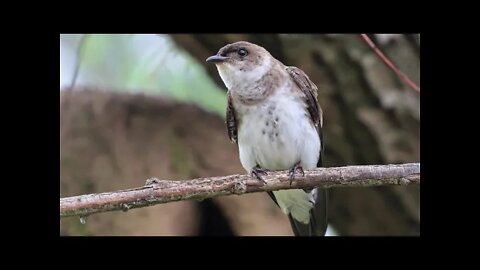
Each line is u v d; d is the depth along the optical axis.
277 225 13.57
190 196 7.21
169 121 13.78
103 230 12.84
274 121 9.34
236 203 13.66
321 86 10.95
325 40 10.82
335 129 11.07
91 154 13.22
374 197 11.41
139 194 7.04
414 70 10.71
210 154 13.75
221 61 9.57
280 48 11.05
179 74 13.45
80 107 13.44
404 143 10.81
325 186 7.63
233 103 9.59
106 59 13.17
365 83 10.80
